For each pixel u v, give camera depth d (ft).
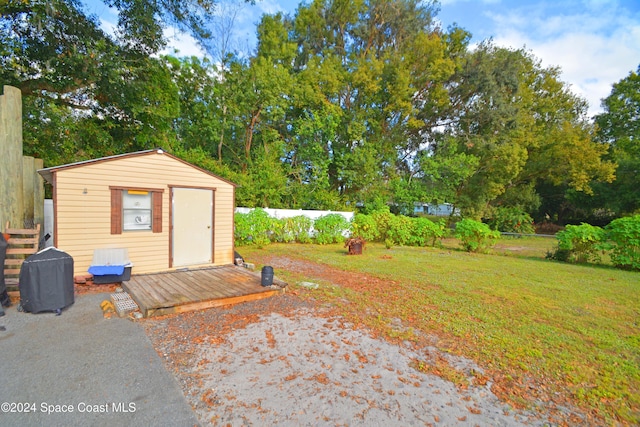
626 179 65.46
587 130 64.95
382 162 62.59
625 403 8.34
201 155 42.68
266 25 58.59
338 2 59.72
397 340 11.79
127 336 11.60
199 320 13.29
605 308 16.67
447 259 32.17
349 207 54.34
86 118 35.42
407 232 43.09
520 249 44.19
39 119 30.09
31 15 25.11
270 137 54.34
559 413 7.82
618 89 71.41
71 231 18.10
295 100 54.95
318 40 63.52
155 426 6.90
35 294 13.34
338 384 8.73
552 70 68.90
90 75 28.60
